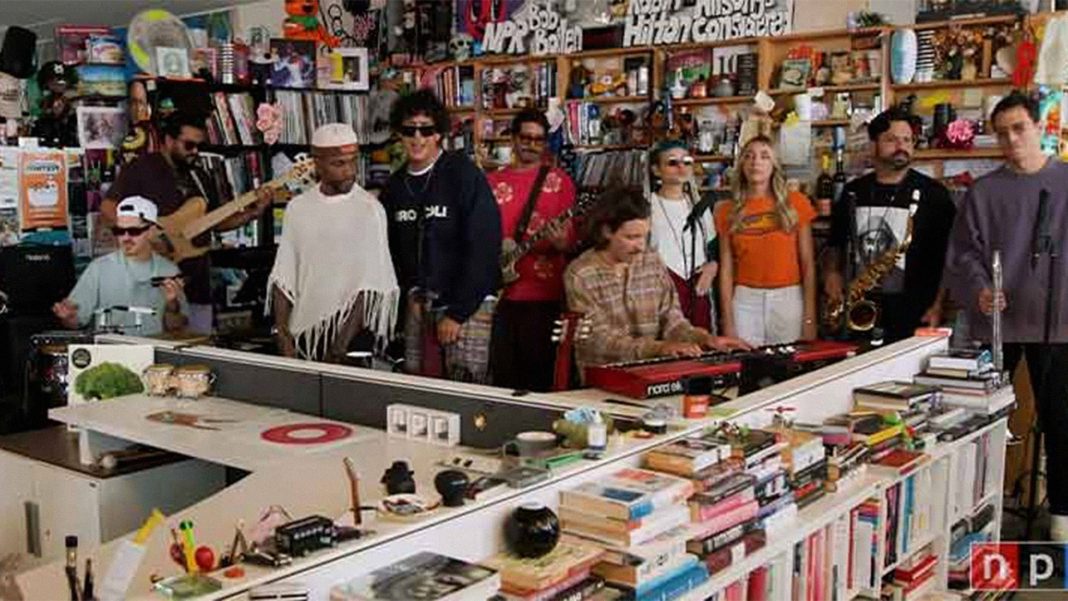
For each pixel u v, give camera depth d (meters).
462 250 3.63
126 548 1.46
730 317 4.29
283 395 2.98
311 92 6.76
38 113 6.88
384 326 3.40
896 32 5.10
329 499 2.00
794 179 5.43
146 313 3.76
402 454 2.42
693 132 5.82
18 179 5.71
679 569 1.84
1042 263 3.80
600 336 2.96
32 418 3.53
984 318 3.92
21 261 5.23
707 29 5.77
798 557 2.26
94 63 6.06
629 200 3.01
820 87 5.39
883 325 4.29
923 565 2.94
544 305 3.98
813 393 2.66
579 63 6.36
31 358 3.57
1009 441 3.85
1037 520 4.17
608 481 1.90
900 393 2.86
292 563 1.45
